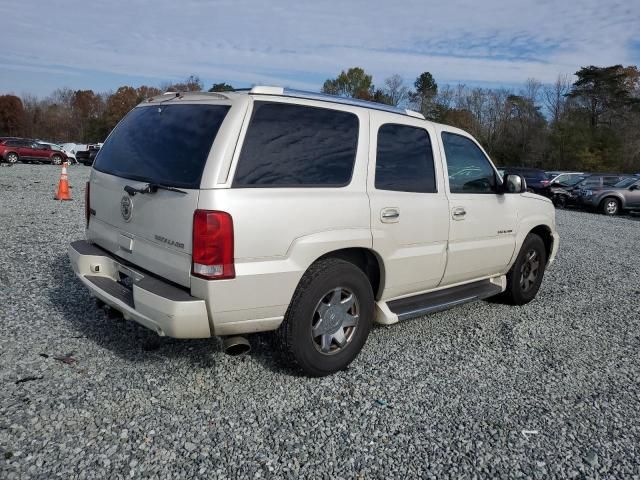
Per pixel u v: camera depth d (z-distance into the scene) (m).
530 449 3.02
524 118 61.59
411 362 4.10
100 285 3.68
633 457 3.01
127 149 3.82
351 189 3.65
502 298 5.77
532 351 4.52
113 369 3.62
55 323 4.35
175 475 2.59
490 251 4.98
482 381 3.85
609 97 62.00
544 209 5.81
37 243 7.32
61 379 3.44
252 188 3.14
